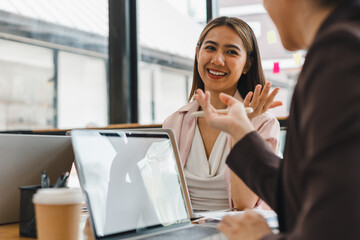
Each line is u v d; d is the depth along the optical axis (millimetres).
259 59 1921
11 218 1192
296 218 636
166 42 6086
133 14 4008
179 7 3799
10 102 5727
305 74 547
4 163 1160
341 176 449
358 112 452
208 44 1846
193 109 1873
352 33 487
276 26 701
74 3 7973
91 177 932
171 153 1198
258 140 831
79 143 940
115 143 1029
